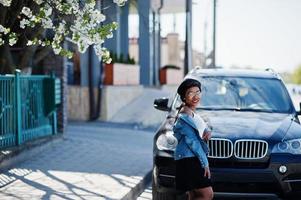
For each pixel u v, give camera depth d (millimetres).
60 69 13039
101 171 9070
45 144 11102
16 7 7953
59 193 7273
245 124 7215
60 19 6520
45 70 13109
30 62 11336
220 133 6891
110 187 7785
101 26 6539
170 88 27172
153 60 27547
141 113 19438
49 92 11797
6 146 9602
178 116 5430
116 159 10383
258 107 8219
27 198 6918
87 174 8750
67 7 6234
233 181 6672
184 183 5344
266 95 8453
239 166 6770
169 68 29016
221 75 8891
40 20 6445
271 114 7902
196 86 5414
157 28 28562
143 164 9906
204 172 5352
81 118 18578
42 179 8227
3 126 9484
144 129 17031
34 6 7305
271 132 7000
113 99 19125
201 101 8297
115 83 19641
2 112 9414
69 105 18672
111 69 19328
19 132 10023
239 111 8039
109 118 18672
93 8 6270
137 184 8133
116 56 19875
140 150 11906
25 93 10531
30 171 8828
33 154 10281
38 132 11328
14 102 9906
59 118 12992
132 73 22109
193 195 5480
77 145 12000
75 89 18578
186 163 5328
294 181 6738
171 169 6750
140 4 24984
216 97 8398
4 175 8438
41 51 11742
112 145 12438
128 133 15516
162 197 7031
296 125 7352
